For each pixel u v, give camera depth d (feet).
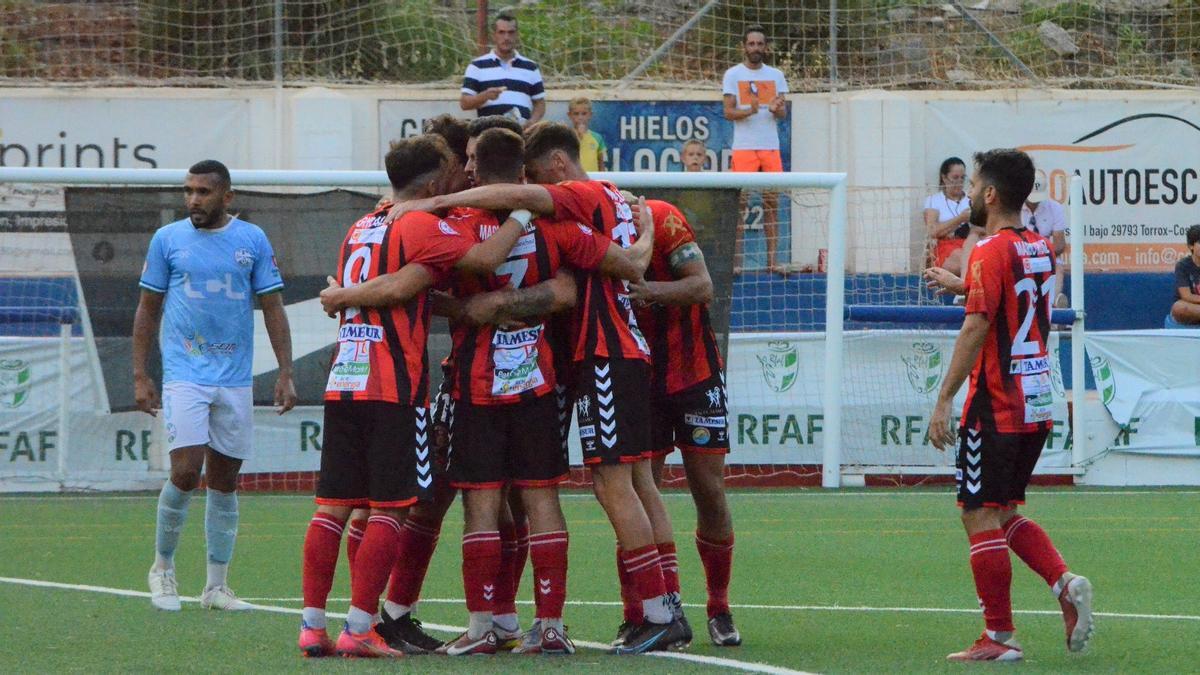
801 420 152.46
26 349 144.15
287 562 99.40
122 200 144.36
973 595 84.58
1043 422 63.46
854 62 208.23
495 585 67.15
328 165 177.99
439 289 65.46
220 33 202.59
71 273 144.56
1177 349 155.43
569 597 84.12
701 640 68.49
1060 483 155.74
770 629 71.92
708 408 67.05
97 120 175.63
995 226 64.69
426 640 66.23
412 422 61.98
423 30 206.08
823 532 116.37
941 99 186.19
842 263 147.74
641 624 65.10
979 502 63.05
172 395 77.77
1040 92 186.80
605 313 64.23
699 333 68.08
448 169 65.72
